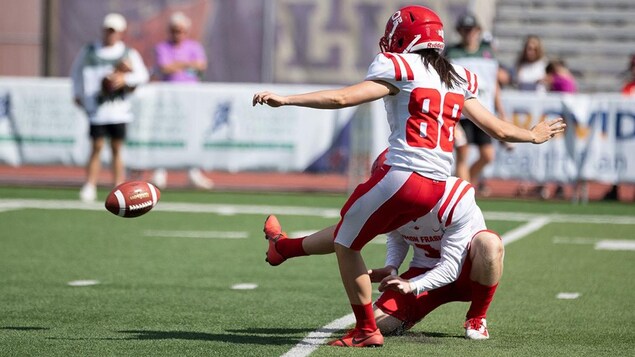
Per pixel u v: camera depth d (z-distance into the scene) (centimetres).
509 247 3769
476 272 2097
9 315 2417
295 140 5519
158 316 2423
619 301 2706
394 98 1983
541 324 2380
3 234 3947
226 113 5528
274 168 5531
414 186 1956
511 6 8044
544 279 3064
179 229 4178
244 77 7438
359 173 5584
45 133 5628
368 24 7381
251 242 3819
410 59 1981
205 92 5531
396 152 1970
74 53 7494
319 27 7400
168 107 5550
